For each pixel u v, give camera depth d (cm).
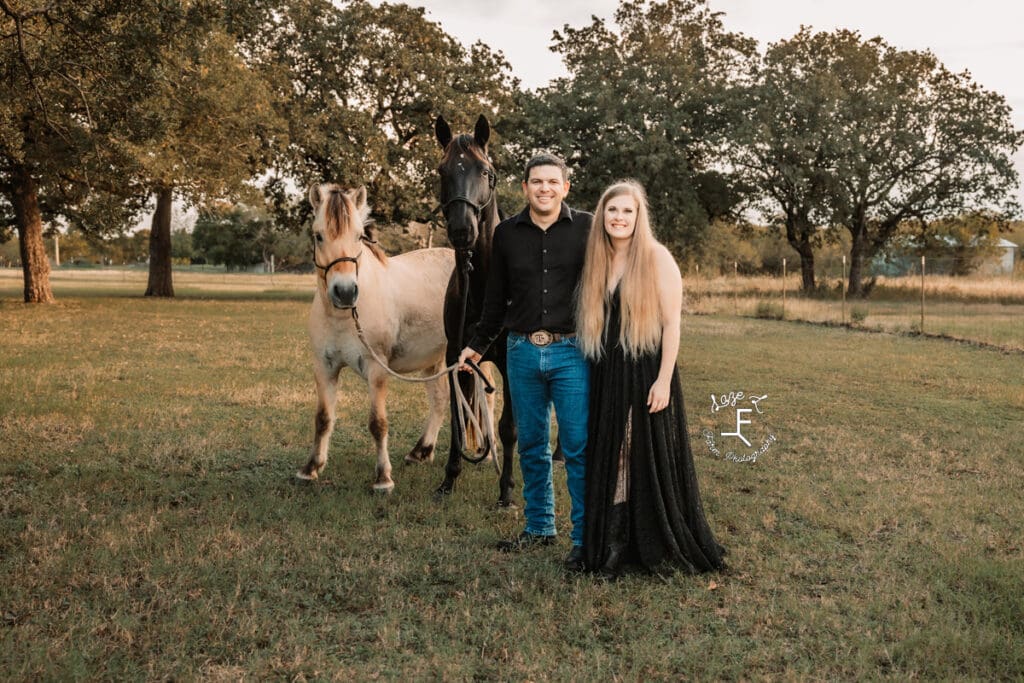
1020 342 1388
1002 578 355
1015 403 824
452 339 478
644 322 347
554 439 660
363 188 499
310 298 3005
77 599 328
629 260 349
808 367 1104
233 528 425
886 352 1288
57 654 278
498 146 2856
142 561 370
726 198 3375
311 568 366
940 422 732
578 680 269
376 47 2711
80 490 486
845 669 279
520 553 392
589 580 351
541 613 320
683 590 346
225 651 288
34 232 2364
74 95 1202
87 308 2152
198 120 2053
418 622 318
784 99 3091
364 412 768
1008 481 530
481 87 2880
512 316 371
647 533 362
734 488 521
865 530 431
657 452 358
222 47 2048
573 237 360
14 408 725
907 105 3164
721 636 304
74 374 948
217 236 7775
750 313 2272
